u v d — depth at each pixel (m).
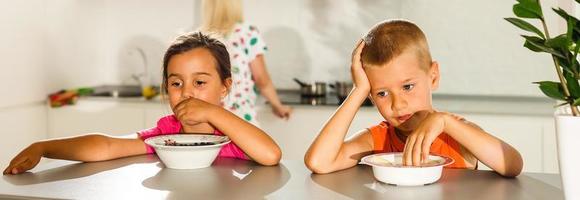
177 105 1.62
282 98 3.95
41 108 3.91
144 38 4.44
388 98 1.54
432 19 3.98
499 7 3.89
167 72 1.74
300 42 4.21
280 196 1.21
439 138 1.64
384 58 1.49
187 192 1.25
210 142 1.57
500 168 1.37
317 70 4.20
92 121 3.94
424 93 1.54
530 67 3.90
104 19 4.48
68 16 4.11
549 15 3.74
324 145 1.43
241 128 1.54
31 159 1.49
